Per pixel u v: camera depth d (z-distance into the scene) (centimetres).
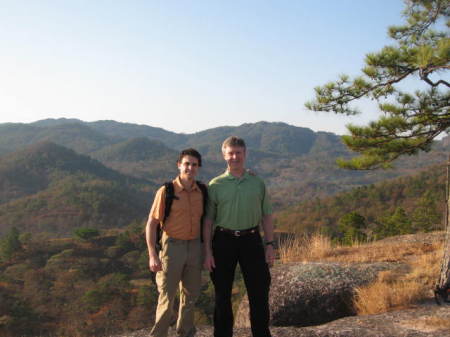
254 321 308
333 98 648
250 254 309
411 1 656
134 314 5228
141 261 8831
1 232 16862
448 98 600
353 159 694
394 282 574
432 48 527
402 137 639
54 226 17238
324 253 815
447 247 505
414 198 10962
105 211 18738
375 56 582
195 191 311
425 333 390
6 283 7338
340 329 412
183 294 319
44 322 5206
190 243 310
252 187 313
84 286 7194
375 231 4409
